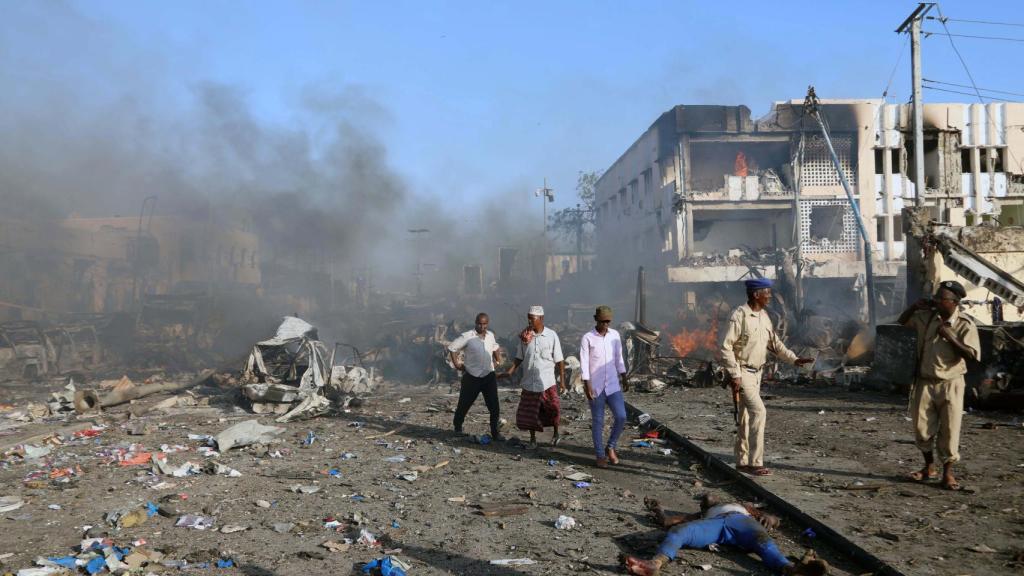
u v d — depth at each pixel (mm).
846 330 24125
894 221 38406
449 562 5000
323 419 12461
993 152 39344
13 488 7316
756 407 7012
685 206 36781
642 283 21344
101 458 8969
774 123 37688
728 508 5152
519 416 9586
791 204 37156
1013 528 5211
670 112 37844
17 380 20516
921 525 5281
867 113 37969
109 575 4742
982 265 14930
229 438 9633
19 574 4668
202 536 5648
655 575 4570
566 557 5066
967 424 9992
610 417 12461
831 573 4645
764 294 7047
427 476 7875
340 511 6387
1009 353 11094
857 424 10141
